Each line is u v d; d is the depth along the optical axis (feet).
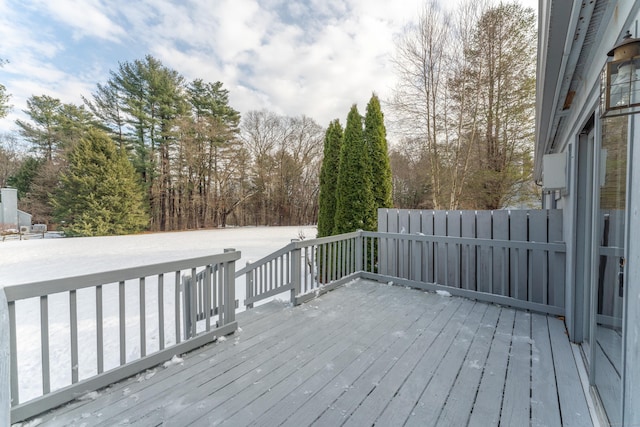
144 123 69.31
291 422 5.36
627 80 3.36
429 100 31.58
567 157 9.95
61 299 18.16
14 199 60.18
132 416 5.47
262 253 34.53
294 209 90.68
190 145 74.33
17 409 5.14
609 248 5.30
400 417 5.50
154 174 70.79
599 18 4.88
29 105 67.97
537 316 10.57
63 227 59.11
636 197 3.71
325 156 22.12
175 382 6.59
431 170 32.63
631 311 3.81
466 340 8.73
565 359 7.61
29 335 13.43
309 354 7.93
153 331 13.91
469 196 33.27
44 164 67.21
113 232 60.03
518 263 12.26
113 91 67.77
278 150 87.15
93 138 59.47
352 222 18.37
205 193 80.59
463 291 12.61
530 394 6.17
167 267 7.48
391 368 7.22
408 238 14.29
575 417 5.48
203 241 47.03
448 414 5.58
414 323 10.01
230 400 5.98
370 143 18.89
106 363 11.16
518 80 29.71
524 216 12.55
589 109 6.60
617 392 4.63
